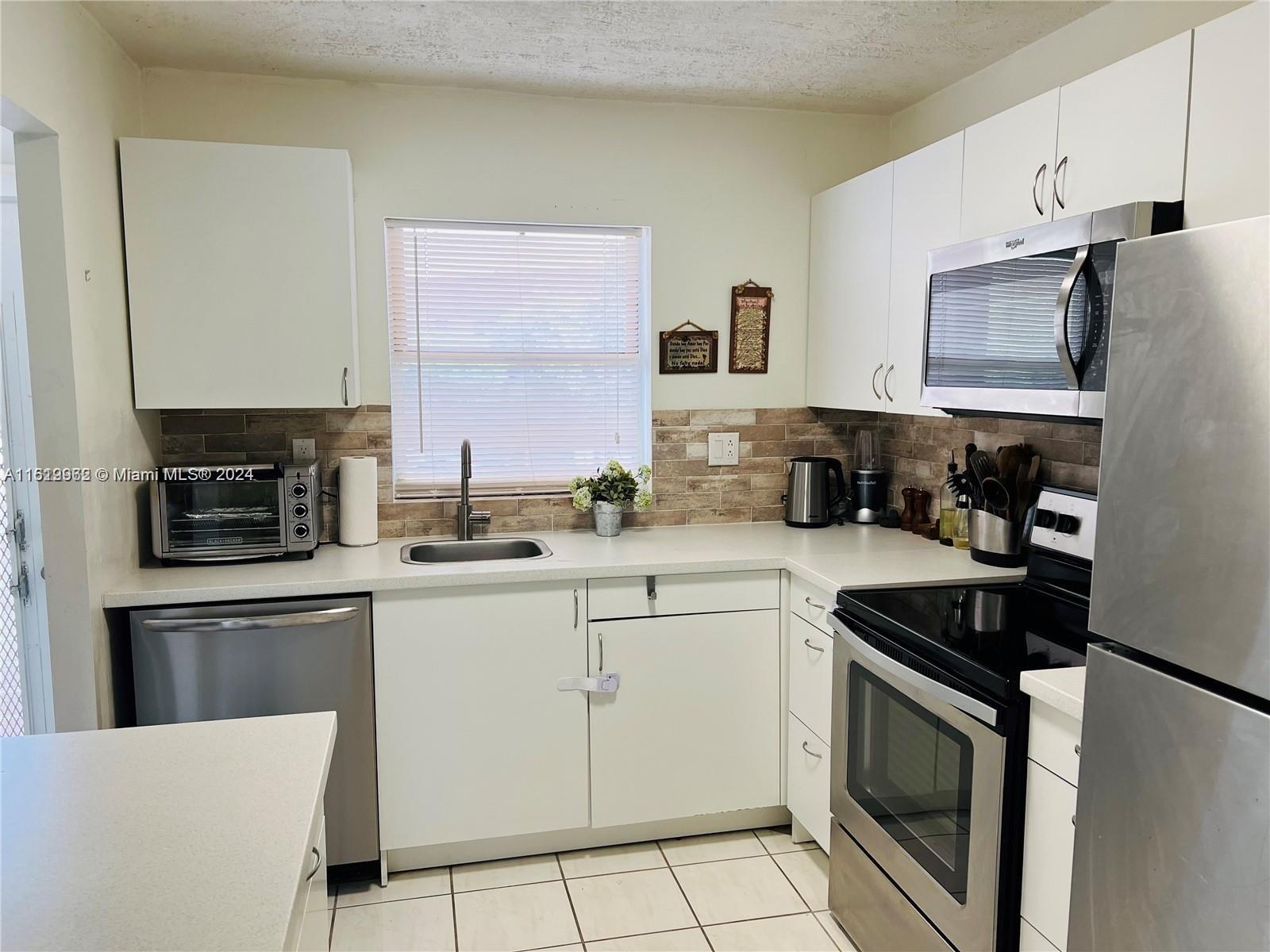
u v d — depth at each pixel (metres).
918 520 3.07
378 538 2.95
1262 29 1.45
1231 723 0.98
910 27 2.36
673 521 3.22
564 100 2.96
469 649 2.48
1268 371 0.93
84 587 2.12
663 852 2.68
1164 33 2.06
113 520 2.32
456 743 2.51
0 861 1.04
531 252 3.05
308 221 2.54
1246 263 0.95
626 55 2.56
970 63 2.65
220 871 1.02
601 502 3.00
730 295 3.17
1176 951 1.07
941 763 1.82
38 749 1.35
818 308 3.15
